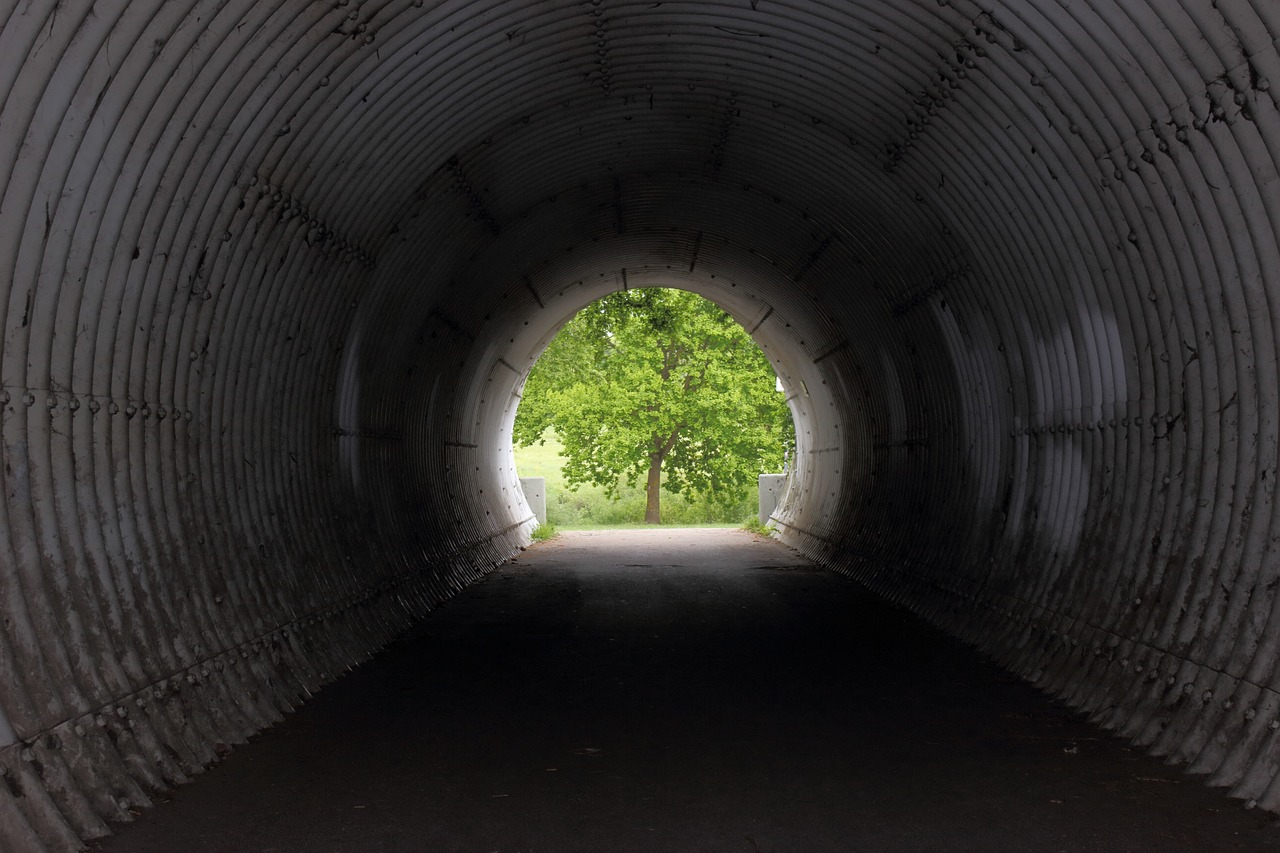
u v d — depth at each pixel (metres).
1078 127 7.56
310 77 7.48
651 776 6.43
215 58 6.35
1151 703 7.14
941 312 12.30
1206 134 6.36
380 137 9.13
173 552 7.20
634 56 10.13
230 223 7.68
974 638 10.67
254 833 5.46
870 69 9.21
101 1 5.14
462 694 8.67
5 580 5.31
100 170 5.84
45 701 5.39
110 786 5.71
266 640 8.29
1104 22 6.56
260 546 8.81
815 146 11.55
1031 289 9.75
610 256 20.11
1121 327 8.30
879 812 5.73
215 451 8.09
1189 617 7.07
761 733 7.39
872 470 17.62
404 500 14.43
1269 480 6.50
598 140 12.48
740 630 11.82
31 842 4.82
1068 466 9.52
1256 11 5.44
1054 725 7.52
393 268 11.80
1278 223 6.10
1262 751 5.90
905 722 7.66
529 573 18.45
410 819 5.68
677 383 40.28
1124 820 5.55
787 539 24.88
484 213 13.33
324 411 10.75
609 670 9.62
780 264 17.20
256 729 7.48
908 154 10.28
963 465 12.54
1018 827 5.47
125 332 6.56
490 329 18.77
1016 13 7.17
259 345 8.80
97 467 6.34
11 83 4.88
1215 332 6.96
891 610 13.38
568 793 6.11
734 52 9.91
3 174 5.02
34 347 5.61
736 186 14.31
